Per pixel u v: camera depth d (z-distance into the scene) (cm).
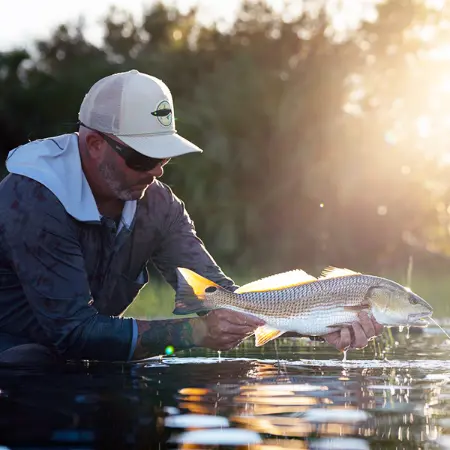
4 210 439
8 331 472
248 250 2577
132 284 498
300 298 487
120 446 279
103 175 454
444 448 277
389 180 2508
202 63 2908
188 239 517
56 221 438
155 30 3111
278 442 284
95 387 385
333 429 303
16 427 303
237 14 2947
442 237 2531
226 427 305
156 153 441
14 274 462
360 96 2670
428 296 1341
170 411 332
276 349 573
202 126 2672
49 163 450
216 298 472
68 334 433
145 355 444
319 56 2673
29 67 2952
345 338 487
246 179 2630
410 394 379
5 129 2783
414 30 2683
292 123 2578
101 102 447
